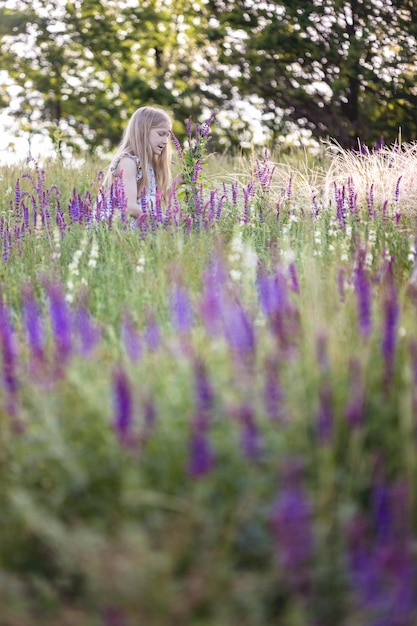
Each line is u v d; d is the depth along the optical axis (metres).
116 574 2.24
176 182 7.42
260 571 2.41
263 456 2.63
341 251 5.85
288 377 2.97
